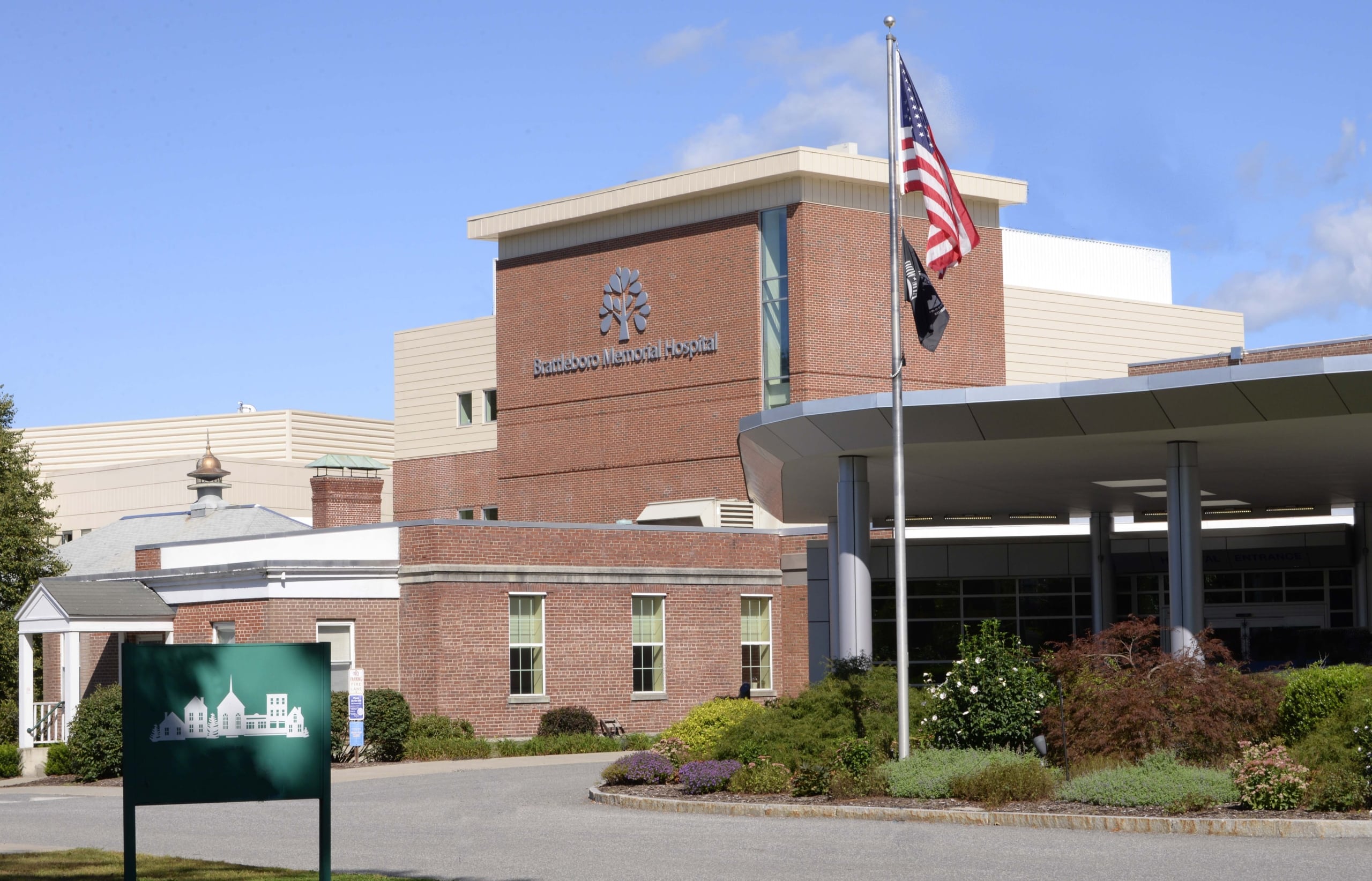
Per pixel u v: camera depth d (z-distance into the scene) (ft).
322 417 301.02
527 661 129.18
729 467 176.96
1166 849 56.24
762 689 145.59
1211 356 153.79
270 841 67.15
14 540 154.40
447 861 58.03
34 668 151.53
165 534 168.04
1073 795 67.36
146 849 64.44
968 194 184.65
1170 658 74.49
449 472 222.07
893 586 152.25
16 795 103.96
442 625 123.95
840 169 174.19
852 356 175.11
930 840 60.08
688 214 183.32
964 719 77.10
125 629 128.16
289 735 46.03
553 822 71.10
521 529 129.90
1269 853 54.60
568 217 191.72
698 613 140.56
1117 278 248.73
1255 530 142.51
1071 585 148.97
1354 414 80.43
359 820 76.18
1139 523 160.45
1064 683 75.92
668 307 184.24
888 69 78.28
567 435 192.95
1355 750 65.16
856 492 98.27
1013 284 227.20
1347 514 156.35
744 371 176.45
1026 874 50.72
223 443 298.76
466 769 108.17
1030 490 118.21
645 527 138.00
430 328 231.09
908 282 77.92
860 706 83.35
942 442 91.45
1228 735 70.64
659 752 87.56
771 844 60.18
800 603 146.41
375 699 118.52
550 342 195.93
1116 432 86.94
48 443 311.68
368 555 127.34
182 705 45.29
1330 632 132.87
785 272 175.01
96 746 112.47
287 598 121.80
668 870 53.47
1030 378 206.18
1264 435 87.81
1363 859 52.70
